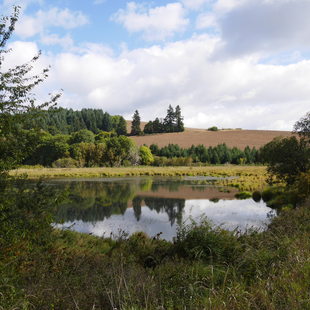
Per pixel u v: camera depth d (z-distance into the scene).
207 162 76.38
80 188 29.89
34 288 4.30
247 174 45.28
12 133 5.47
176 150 86.75
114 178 42.00
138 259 7.66
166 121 133.38
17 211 5.28
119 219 16.08
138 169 57.75
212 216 16.67
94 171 50.50
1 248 4.97
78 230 13.49
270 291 4.00
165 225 14.70
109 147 68.62
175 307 3.99
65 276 4.92
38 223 5.35
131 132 130.12
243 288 4.23
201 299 4.04
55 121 106.56
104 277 5.00
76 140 79.12
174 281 4.93
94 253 7.76
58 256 6.06
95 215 17.17
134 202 21.84
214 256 6.82
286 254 5.47
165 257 7.57
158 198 23.70
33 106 5.69
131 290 4.16
